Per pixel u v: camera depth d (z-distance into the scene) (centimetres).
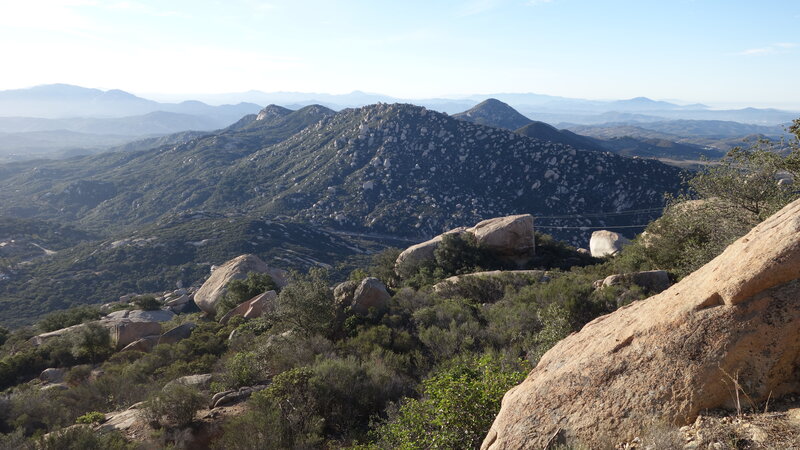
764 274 398
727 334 395
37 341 2725
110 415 1188
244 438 830
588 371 473
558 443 429
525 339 1208
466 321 1462
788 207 480
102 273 9988
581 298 1325
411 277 3131
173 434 955
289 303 1591
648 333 458
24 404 1341
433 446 613
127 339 2511
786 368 369
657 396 401
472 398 634
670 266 1764
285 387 955
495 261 3178
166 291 9375
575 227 10019
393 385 1058
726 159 1532
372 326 1497
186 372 1580
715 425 358
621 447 388
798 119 1320
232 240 11081
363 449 762
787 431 327
